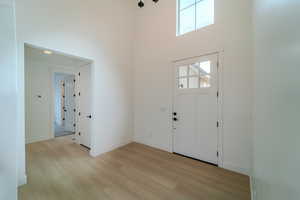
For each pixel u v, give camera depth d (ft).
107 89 10.46
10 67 3.72
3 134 3.56
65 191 6.04
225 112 7.77
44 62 13.38
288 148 1.70
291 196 1.58
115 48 10.99
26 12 6.52
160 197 5.70
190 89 9.21
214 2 8.04
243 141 7.18
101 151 10.05
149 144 11.64
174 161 8.81
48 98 13.75
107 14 10.34
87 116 11.14
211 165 8.23
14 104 3.75
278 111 2.15
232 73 7.50
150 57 11.44
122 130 11.69
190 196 5.75
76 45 8.52
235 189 6.13
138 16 12.28
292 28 1.60
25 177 6.51
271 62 2.67
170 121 10.26
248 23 6.98
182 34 9.53
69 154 9.96
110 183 6.61
